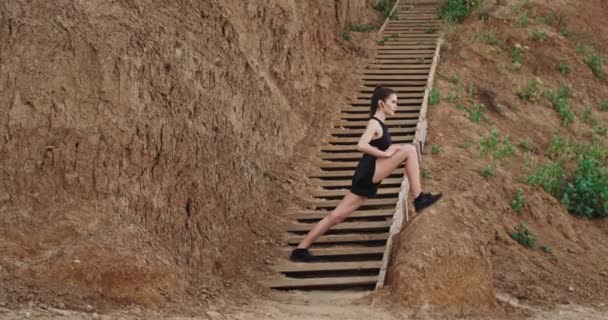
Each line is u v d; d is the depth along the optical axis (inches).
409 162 377.4
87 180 333.7
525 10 713.0
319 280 379.2
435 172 490.0
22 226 320.2
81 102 343.3
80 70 346.9
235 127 425.7
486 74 617.6
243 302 340.8
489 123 565.0
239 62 443.5
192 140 381.1
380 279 368.5
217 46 426.6
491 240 443.2
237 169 417.4
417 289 338.3
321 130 525.0
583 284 423.8
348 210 388.2
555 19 722.8
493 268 418.9
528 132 573.9
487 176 498.6
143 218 346.3
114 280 311.6
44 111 337.1
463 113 561.6
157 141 360.8
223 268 375.9
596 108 629.9
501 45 646.5
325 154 500.1
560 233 481.7
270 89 478.3
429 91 565.6
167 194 361.1
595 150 564.4
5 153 328.8
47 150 331.9
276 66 507.2
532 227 474.6
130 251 320.8
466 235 354.0
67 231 322.3
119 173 342.3
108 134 342.6
